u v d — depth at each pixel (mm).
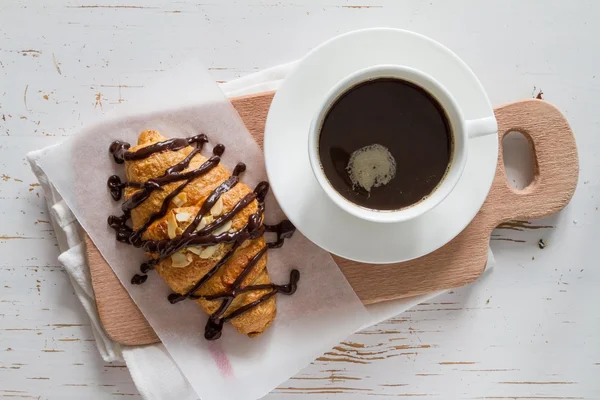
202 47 609
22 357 620
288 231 591
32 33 605
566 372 630
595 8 611
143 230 566
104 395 622
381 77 527
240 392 597
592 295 625
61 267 618
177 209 548
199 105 578
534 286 626
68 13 605
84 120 613
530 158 612
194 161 563
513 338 629
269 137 553
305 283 597
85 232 584
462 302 627
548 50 614
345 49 550
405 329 629
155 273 591
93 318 606
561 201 594
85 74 609
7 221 612
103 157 579
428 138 535
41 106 610
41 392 621
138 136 580
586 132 618
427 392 632
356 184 541
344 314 598
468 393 632
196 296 571
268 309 581
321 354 600
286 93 551
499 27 613
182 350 594
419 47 553
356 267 599
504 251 624
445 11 611
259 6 608
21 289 617
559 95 616
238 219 558
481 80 617
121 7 606
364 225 563
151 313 591
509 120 590
